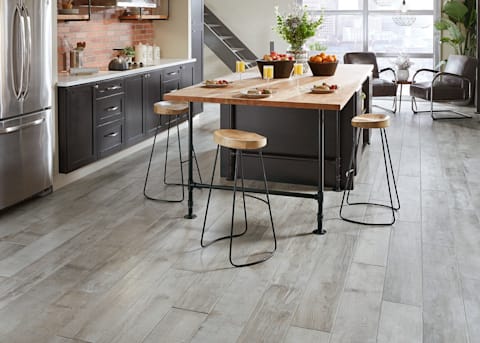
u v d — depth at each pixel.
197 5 7.91
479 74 8.41
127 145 5.91
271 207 4.41
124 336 2.60
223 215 4.23
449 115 8.45
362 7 10.64
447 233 3.87
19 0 4.08
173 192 4.80
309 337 2.60
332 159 4.89
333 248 3.62
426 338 2.59
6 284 3.11
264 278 3.20
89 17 5.54
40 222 4.05
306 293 3.02
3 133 4.05
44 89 4.48
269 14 10.74
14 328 2.66
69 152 4.88
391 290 3.05
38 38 4.34
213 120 8.27
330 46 10.90
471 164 5.65
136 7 6.84
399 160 5.84
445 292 3.03
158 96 6.58
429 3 10.39
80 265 3.36
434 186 4.95
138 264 3.37
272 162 5.08
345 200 4.58
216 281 3.16
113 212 4.29
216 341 2.57
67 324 2.70
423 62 10.58
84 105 5.06
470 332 2.64
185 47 7.67
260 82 4.89
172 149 6.39
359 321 2.74
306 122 4.91
